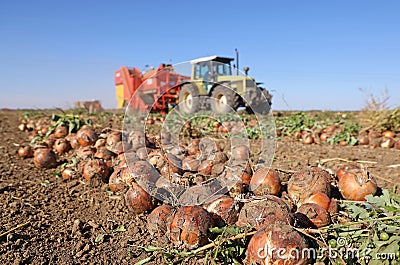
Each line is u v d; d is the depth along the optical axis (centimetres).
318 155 111
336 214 54
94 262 51
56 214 68
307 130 158
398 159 108
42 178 92
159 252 51
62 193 79
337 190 65
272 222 46
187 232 48
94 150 99
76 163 90
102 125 170
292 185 60
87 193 78
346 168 65
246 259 44
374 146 137
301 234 44
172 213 54
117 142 100
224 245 47
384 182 81
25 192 80
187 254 48
